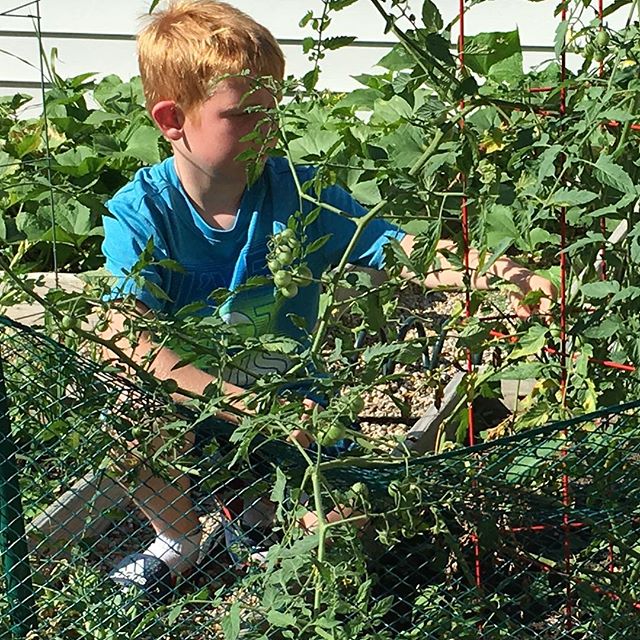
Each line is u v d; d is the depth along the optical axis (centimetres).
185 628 222
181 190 254
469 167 208
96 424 203
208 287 257
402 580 210
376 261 267
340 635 173
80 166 393
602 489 207
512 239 207
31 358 225
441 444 231
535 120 210
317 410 184
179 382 222
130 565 243
